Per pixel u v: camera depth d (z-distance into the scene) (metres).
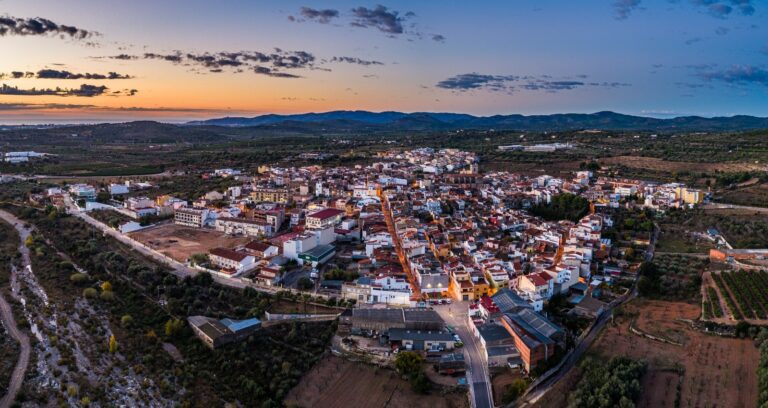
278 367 170.25
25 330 181.38
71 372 160.38
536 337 171.88
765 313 192.38
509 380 162.88
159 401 151.75
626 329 190.50
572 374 163.12
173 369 167.62
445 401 154.12
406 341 180.88
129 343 179.88
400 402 154.50
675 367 163.12
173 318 195.00
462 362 168.38
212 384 162.62
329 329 192.25
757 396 148.00
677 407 145.00
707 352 172.38
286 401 155.88
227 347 178.62
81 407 145.38
